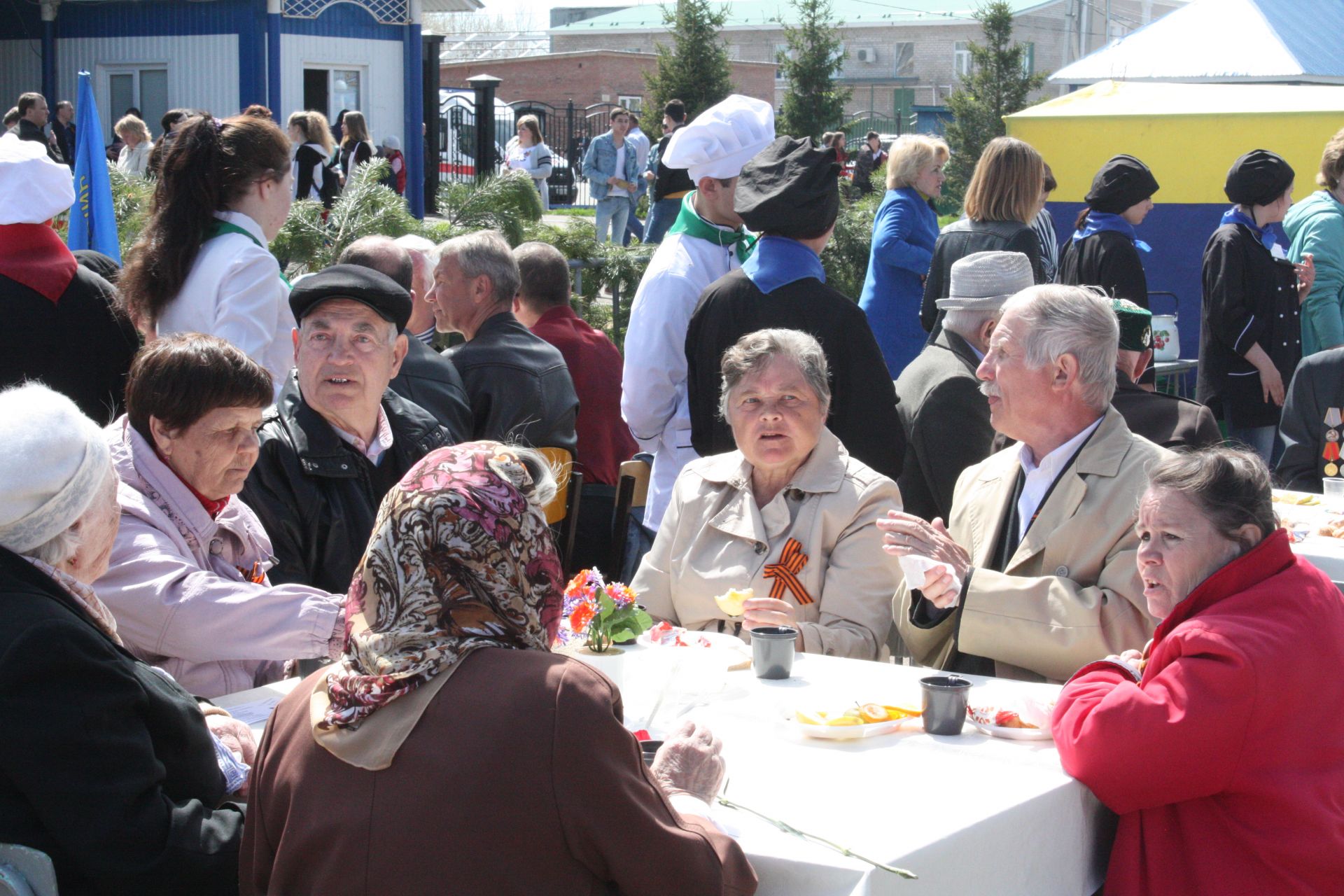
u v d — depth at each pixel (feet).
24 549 6.52
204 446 8.79
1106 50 47.57
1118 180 20.74
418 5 58.70
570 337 17.01
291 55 55.57
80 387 12.57
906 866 6.03
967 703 7.97
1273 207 20.17
